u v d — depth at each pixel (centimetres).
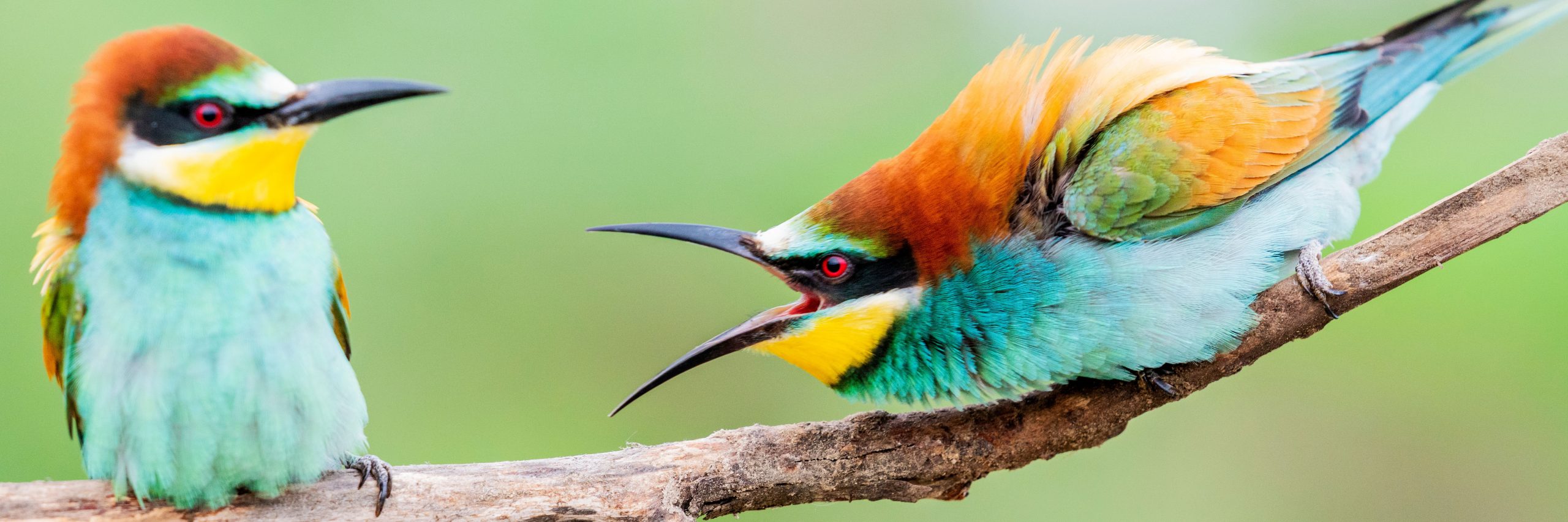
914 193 326
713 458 324
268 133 321
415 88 323
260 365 321
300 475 322
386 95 323
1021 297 326
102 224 321
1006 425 326
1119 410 326
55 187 321
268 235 321
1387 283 325
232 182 321
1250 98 329
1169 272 326
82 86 321
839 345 327
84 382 321
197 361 321
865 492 325
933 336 326
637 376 344
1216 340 326
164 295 321
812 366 327
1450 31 335
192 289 321
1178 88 328
